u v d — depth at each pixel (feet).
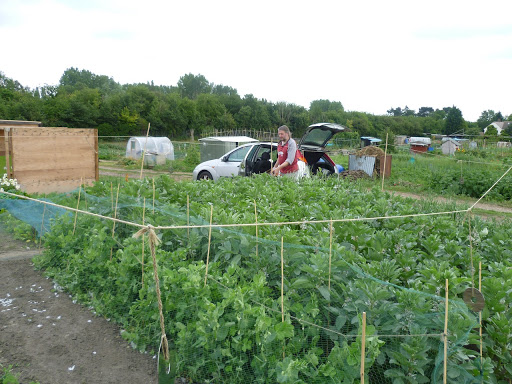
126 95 196.95
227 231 14.03
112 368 12.59
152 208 18.13
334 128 44.96
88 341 13.94
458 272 12.02
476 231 17.08
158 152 92.22
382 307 10.73
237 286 11.87
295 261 13.21
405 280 13.43
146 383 12.00
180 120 205.26
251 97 243.60
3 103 171.73
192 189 22.52
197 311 12.46
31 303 16.43
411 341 10.26
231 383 11.41
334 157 93.91
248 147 44.50
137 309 14.75
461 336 9.93
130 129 190.90
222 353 11.22
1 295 16.97
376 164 64.44
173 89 324.60
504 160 70.03
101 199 21.13
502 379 10.84
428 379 10.18
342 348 10.61
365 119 242.37
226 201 21.47
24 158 36.35
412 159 86.12
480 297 10.75
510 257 15.03
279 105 243.40
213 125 221.25
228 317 11.78
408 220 17.80
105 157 109.91
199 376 12.01
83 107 180.86
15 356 12.86
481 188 53.47
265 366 11.14
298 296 12.02
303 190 23.43
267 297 12.27
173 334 13.30
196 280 12.21
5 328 14.46
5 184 32.60
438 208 23.53
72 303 16.60
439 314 10.32
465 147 120.57
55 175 38.24
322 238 13.75
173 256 14.70
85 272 17.26
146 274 14.25
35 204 25.54
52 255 19.72
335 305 11.97
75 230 20.10
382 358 10.49
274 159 41.01
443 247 15.24
